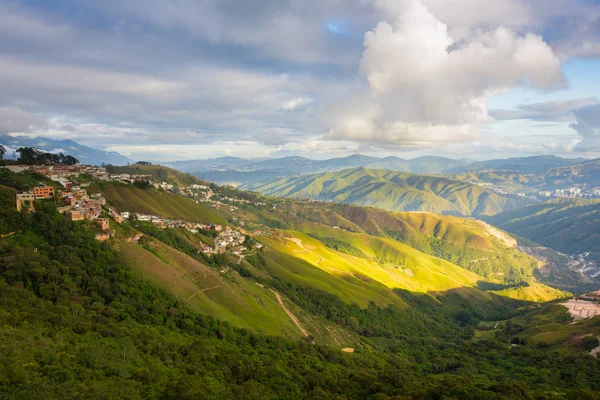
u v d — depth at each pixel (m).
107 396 72.00
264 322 167.38
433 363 172.50
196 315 144.75
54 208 168.88
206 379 93.31
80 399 67.56
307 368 124.50
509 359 172.88
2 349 76.75
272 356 130.50
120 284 141.38
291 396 99.31
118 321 121.38
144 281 151.12
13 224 147.62
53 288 123.19
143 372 87.12
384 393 109.25
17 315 96.31
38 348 82.44
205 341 124.19
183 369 97.69
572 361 162.50
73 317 109.06
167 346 109.88
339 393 110.62
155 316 132.88
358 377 123.56
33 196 177.75
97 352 89.06
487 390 112.94
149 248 178.62
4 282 117.06
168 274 162.75
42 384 67.50
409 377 134.50
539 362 163.75
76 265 140.50
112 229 180.00
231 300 170.12
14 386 66.00
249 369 108.94
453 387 113.94
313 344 164.62
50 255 141.12
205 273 179.38
